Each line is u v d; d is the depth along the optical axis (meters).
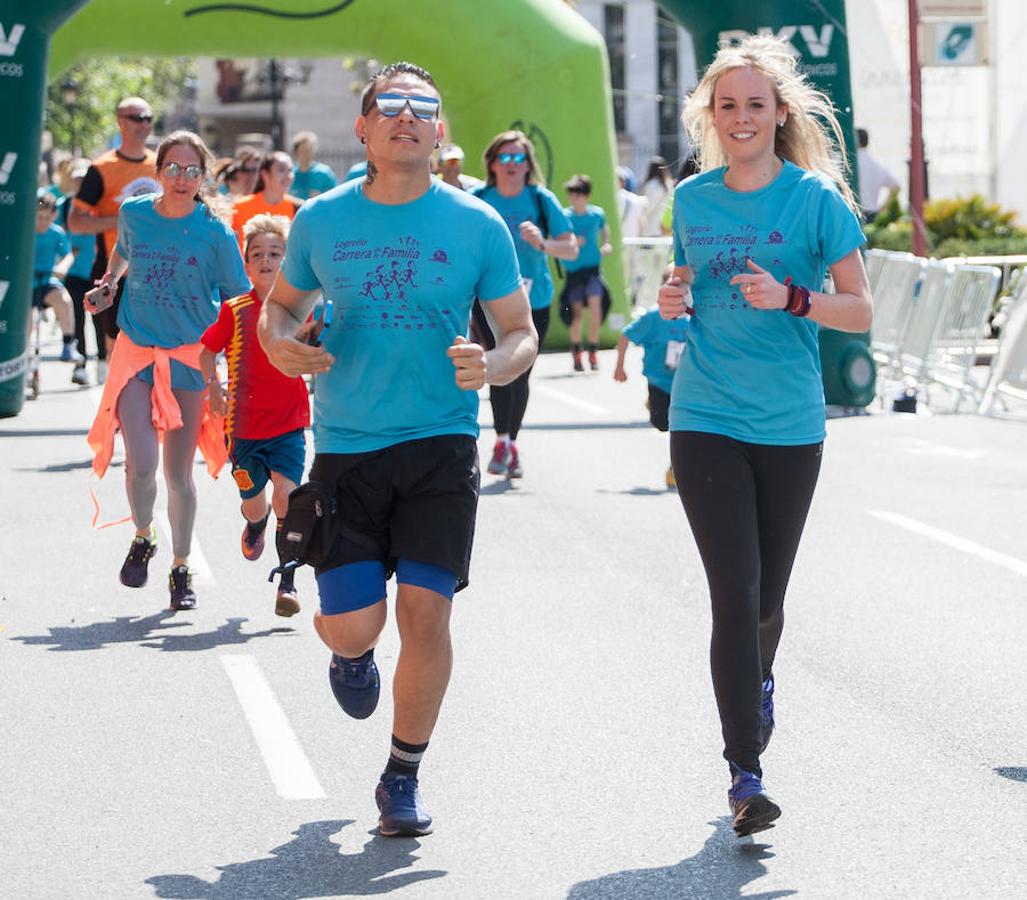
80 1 22.06
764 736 8.38
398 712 7.68
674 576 13.24
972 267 24.22
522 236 18.16
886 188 36.31
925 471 18.50
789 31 23.25
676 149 77.81
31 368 24.72
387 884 7.10
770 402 7.87
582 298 29.66
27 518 15.52
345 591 7.59
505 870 7.26
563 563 13.73
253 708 9.65
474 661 10.72
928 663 10.65
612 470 18.58
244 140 91.81
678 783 8.39
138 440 12.02
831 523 15.43
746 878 7.14
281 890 7.04
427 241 7.55
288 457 11.59
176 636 11.34
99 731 9.24
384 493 7.57
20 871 7.25
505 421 17.88
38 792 8.27
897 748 8.92
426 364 7.59
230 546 14.34
